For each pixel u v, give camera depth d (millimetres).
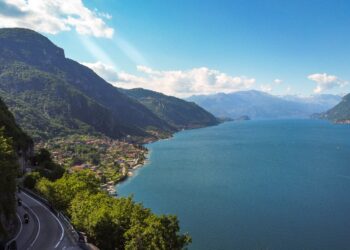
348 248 122062
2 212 65625
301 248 122312
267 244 125812
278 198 187750
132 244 68438
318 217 154375
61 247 61062
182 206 175250
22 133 164000
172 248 72750
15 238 66000
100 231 72812
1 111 153625
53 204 94312
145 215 80625
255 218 154125
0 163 65938
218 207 172250
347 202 177750
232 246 124312
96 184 122125
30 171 145125
